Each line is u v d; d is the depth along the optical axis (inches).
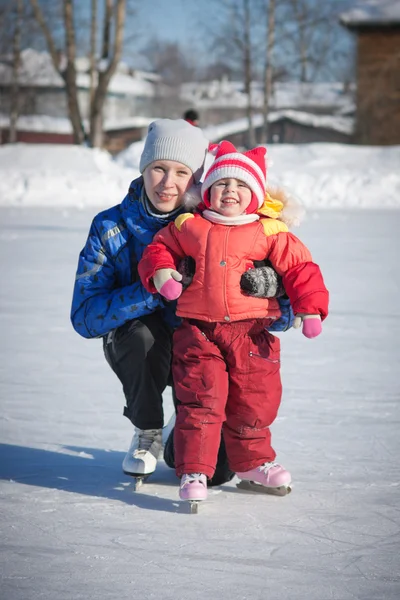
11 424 201.8
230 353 150.7
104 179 1218.0
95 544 131.5
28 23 2237.9
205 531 137.6
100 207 1061.8
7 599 112.0
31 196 1152.8
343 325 335.6
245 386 151.6
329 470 169.3
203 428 147.3
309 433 194.5
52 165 1248.2
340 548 130.9
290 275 149.4
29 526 139.1
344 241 660.7
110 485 161.0
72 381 246.8
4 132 2982.3
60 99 3275.1
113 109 3663.9
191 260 151.3
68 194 1164.5
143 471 157.2
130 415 162.6
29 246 621.6
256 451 154.3
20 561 124.7
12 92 2438.5
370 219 895.7
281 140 2906.0
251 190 152.9
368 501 152.1
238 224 152.2
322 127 2883.9
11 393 231.6
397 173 1235.9
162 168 158.6
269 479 153.6
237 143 2915.8
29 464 173.2
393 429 197.8
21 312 362.0
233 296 148.3
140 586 116.4
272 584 117.6
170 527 139.4
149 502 151.9
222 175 151.0
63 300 393.4
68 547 130.2
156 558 126.2
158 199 159.2
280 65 2536.9
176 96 3789.4
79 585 116.6
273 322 159.2
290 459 175.9
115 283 166.2
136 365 157.2
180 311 152.9
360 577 120.0
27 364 268.5
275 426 200.1
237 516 144.9
